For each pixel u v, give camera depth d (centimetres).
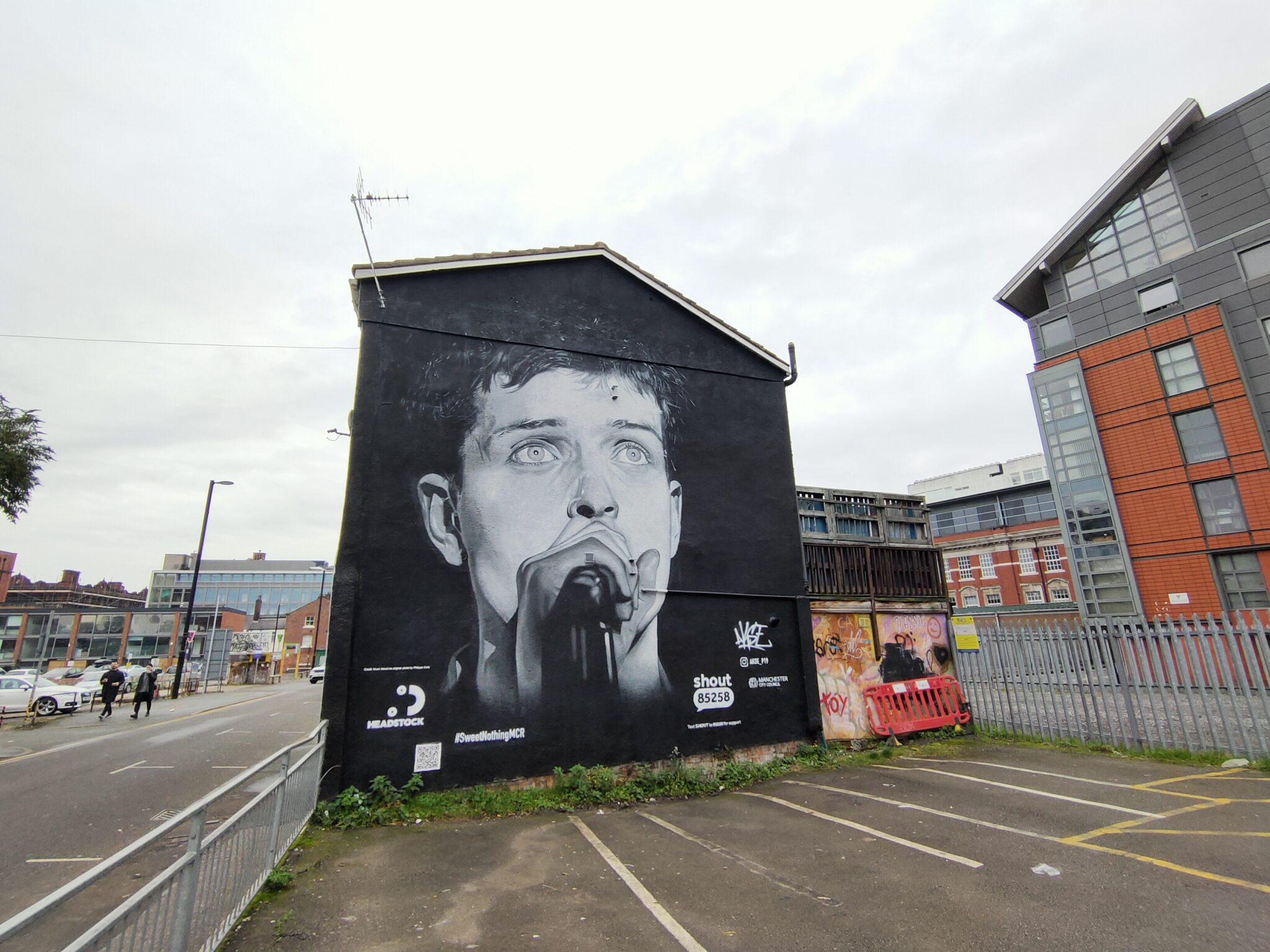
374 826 686
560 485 939
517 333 972
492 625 846
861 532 1221
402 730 771
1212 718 928
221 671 3750
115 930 255
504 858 589
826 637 1112
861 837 631
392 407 865
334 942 418
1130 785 784
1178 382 2128
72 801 821
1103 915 439
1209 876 498
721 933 432
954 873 525
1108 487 2241
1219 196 2127
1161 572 2092
